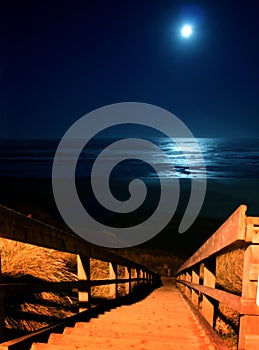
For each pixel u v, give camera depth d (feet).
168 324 11.16
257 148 407.44
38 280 14.90
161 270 39.81
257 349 6.41
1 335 6.06
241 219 6.42
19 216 6.30
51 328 8.47
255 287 6.58
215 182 113.19
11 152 281.74
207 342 8.43
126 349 7.52
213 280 11.80
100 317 11.99
